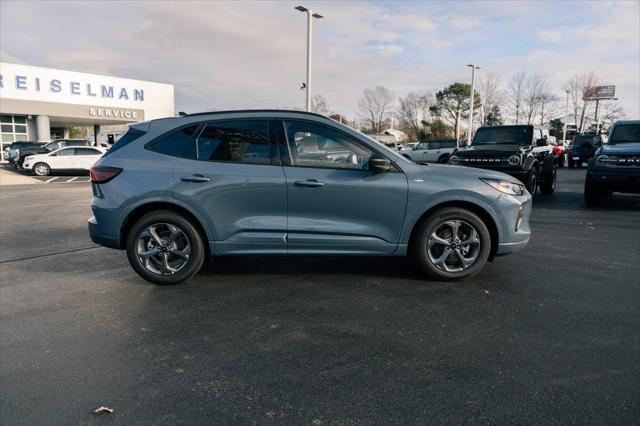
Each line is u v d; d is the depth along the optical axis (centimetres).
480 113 5450
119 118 3762
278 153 443
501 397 258
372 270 502
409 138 6725
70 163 2262
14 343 335
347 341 332
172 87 4097
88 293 441
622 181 940
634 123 1061
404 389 268
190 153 448
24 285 468
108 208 444
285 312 387
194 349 322
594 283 457
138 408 253
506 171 1041
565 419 238
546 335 338
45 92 3334
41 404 257
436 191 439
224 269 511
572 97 5184
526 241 467
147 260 452
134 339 339
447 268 456
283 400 259
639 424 233
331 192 435
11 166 2828
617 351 312
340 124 446
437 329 351
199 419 243
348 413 246
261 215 441
